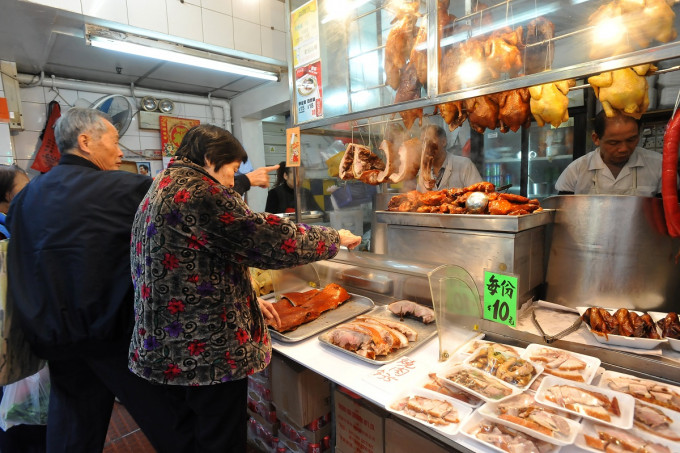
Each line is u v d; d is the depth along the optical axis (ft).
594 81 4.18
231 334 4.05
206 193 3.68
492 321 4.69
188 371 3.93
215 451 4.34
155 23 10.25
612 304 4.44
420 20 5.33
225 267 3.99
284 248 3.99
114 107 13.30
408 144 6.36
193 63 11.42
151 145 14.90
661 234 4.16
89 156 5.11
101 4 9.23
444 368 4.08
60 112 12.18
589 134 8.32
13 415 6.00
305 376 5.38
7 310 4.76
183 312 3.84
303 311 5.66
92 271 4.57
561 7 4.33
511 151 9.58
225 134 4.18
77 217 4.56
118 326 4.73
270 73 13.09
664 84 6.27
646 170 6.01
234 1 11.87
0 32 9.43
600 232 4.39
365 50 6.34
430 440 4.09
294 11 6.37
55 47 10.46
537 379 3.74
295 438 5.93
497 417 3.25
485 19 5.04
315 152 6.98
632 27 3.56
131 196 4.86
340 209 7.28
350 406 4.92
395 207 6.01
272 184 18.62
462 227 4.81
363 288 6.52
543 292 5.17
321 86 6.18
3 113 10.86
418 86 5.46
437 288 4.30
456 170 7.30
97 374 5.08
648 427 2.97
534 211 4.71
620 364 3.78
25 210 4.71
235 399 4.42
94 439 5.54
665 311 4.34
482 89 4.48
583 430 3.05
